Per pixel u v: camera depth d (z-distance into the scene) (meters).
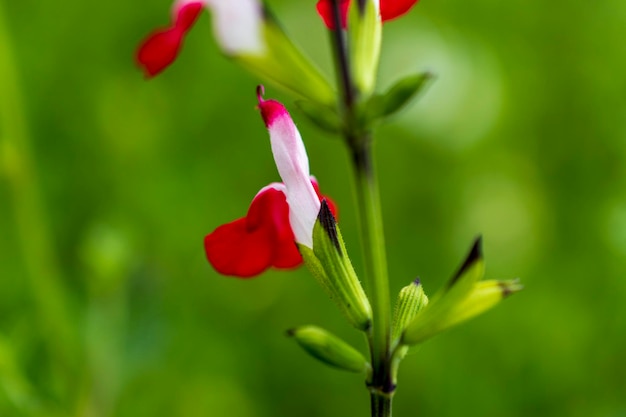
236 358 0.30
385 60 0.35
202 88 0.35
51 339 0.25
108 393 0.25
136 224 0.31
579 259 0.31
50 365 0.25
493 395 0.29
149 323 0.25
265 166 0.33
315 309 0.31
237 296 0.31
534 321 0.29
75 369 0.25
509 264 0.32
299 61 0.20
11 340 0.24
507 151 0.34
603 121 0.33
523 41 0.36
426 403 0.29
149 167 0.33
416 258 0.32
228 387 0.29
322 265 0.18
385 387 0.18
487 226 0.33
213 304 0.31
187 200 0.32
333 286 0.18
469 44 0.36
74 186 0.32
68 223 0.32
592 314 0.29
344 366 0.18
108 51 0.36
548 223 0.32
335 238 0.18
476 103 0.35
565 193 0.32
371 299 0.18
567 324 0.29
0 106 0.25
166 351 0.26
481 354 0.29
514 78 0.35
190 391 0.29
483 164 0.34
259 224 0.19
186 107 0.34
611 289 0.29
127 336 0.25
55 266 0.27
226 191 0.33
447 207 0.33
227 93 0.35
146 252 0.29
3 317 0.28
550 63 0.35
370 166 0.19
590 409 0.28
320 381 0.29
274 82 0.20
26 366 0.25
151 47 0.21
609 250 0.29
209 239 0.19
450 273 0.32
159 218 0.31
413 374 0.29
